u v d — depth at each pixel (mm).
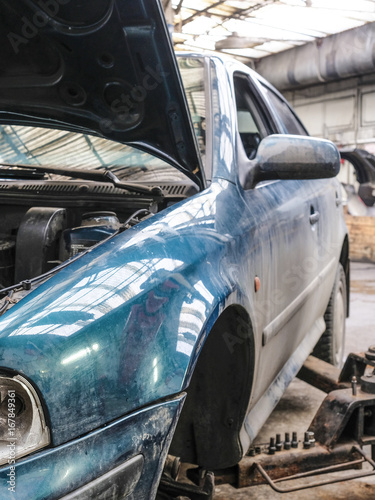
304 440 2131
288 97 14250
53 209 1641
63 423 1019
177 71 1428
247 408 1800
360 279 8938
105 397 1076
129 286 1204
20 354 1008
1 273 1630
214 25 11648
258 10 10688
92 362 1064
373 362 2463
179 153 1647
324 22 11172
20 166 2047
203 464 1814
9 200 1806
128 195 1720
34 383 1002
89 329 1082
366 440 2193
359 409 2180
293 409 3238
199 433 1803
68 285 1168
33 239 1557
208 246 1506
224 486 2420
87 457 1041
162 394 1163
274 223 2074
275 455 2051
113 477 1066
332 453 2117
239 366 1737
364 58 11102
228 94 2090
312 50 12312
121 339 1119
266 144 1901
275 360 2240
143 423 1135
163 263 1322
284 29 11695
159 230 1432
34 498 962
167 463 1716
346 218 12219
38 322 1060
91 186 1834
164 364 1179
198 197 1664
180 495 1695
